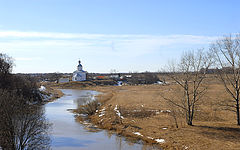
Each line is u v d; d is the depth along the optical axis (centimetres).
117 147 2380
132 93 7575
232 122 2878
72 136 2794
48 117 4038
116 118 3484
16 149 1772
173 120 3186
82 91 10288
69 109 4994
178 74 2702
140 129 2900
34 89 6525
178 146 2212
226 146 2033
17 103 1944
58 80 15788
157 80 15038
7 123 1761
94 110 4416
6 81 5409
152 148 2303
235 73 2506
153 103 4750
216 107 3716
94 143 2516
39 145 2073
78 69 16388
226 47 2406
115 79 16825
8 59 6406
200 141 2219
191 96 4762
